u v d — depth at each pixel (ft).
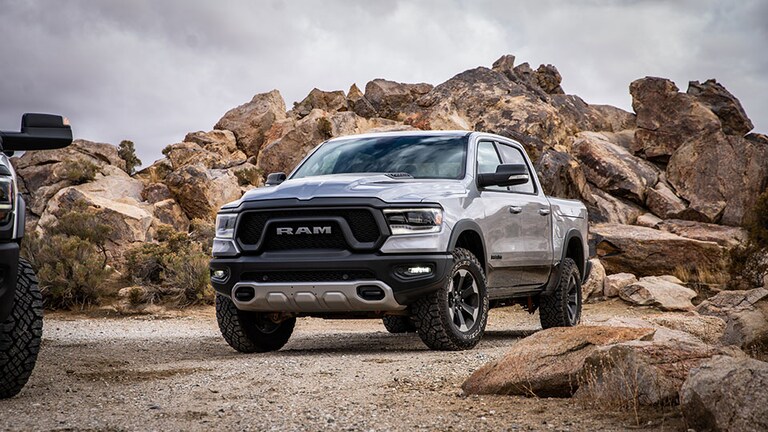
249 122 124.36
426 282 23.68
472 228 25.58
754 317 24.03
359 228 23.91
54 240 59.41
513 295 29.50
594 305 60.59
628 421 13.09
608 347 14.75
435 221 24.20
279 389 17.06
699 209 91.15
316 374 19.17
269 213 24.62
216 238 25.84
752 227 66.80
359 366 20.56
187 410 14.79
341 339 33.01
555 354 16.11
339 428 13.07
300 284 23.94
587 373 14.94
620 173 94.89
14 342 16.26
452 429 12.92
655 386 13.82
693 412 11.91
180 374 20.01
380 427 13.11
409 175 26.37
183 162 112.88
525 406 14.67
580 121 122.72
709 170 94.27
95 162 106.22
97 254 64.54
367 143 29.04
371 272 23.62
